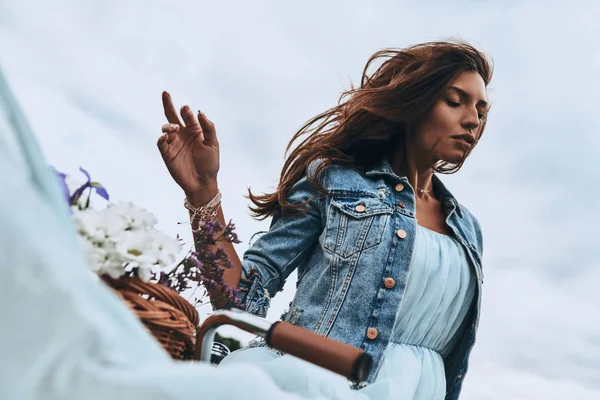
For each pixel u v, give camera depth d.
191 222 2.23
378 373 2.10
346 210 2.34
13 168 0.72
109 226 1.37
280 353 2.03
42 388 0.66
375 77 2.61
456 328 2.35
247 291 2.32
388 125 2.51
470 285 2.38
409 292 2.23
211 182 2.25
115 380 0.68
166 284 1.55
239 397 0.71
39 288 0.67
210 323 1.29
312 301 2.28
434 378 2.22
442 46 2.52
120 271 1.35
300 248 2.44
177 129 2.17
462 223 2.50
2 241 0.68
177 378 0.70
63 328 0.67
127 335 0.73
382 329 2.15
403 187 2.39
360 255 2.26
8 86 0.77
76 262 0.72
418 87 2.46
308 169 2.49
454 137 2.47
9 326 0.67
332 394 1.73
